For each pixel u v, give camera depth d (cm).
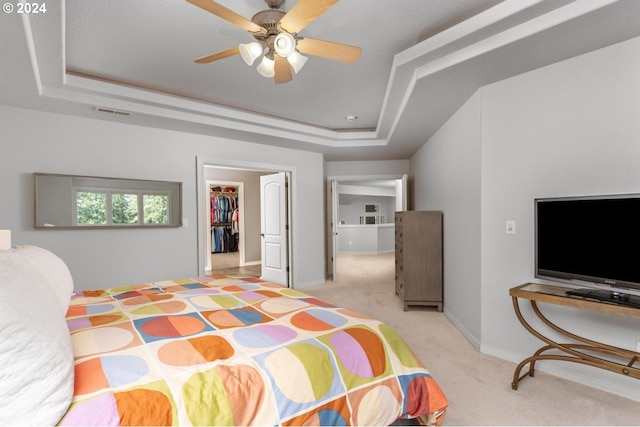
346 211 1263
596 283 196
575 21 182
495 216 268
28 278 109
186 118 359
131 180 369
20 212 311
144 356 119
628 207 185
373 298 462
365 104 376
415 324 351
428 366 249
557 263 216
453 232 355
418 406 145
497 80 263
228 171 748
